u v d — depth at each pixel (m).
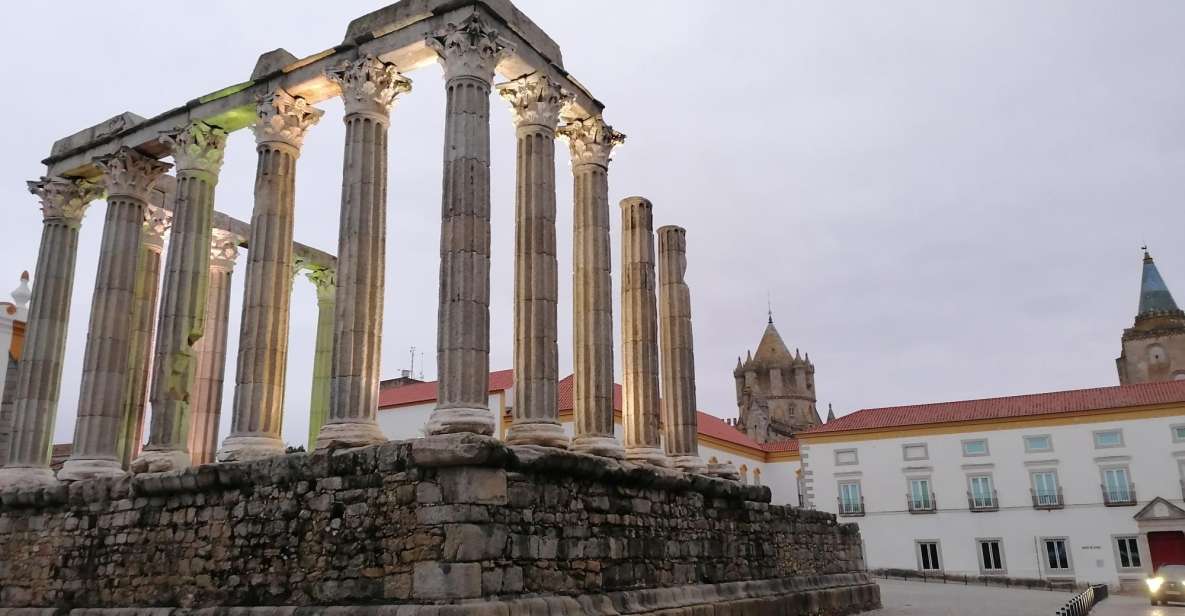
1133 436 49.53
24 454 21.41
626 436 22.14
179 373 19.72
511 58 18.50
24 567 18.95
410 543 13.76
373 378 16.94
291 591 14.79
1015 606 30.95
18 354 30.81
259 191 19.34
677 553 19.36
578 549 15.91
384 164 18.25
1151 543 48.53
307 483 15.23
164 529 16.88
